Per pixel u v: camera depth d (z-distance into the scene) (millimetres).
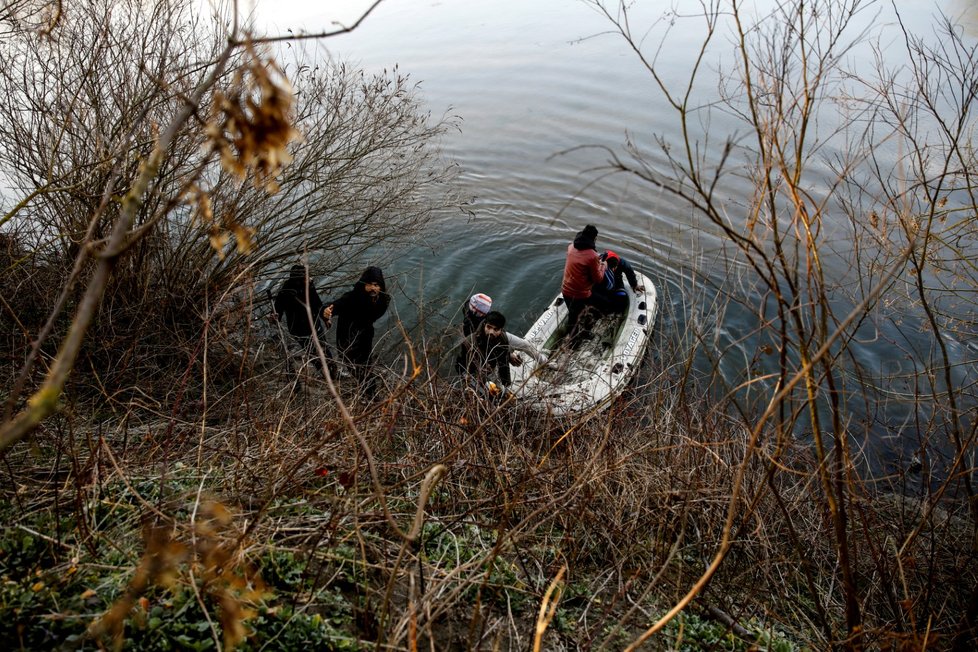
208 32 7473
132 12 6828
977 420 3342
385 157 8672
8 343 5129
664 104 14352
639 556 3811
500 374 5902
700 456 4180
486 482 4141
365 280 6340
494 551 2809
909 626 3574
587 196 11578
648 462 4289
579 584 3613
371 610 2973
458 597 3092
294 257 8328
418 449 4230
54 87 6438
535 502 3867
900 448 5922
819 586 4102
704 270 9484
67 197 6258
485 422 3961
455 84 15969
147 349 5492
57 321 5676
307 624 2754
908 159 7957
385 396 4488
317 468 3469
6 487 3471
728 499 3865
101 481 3430
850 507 3477
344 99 8125
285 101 1396
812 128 9898
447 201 10758
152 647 2480
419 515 2012
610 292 8430
